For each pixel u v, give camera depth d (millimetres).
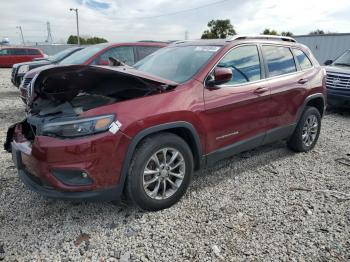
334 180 4074
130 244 2787
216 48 3857
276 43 4594
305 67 4988
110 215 3213
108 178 2867
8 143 3641
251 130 4035
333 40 19391
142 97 3078
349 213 3295
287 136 4734
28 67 9453
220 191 3725
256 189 3793
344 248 2754
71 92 3477
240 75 3908
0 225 3020
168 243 2801
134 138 2904
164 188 3252
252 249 2730
